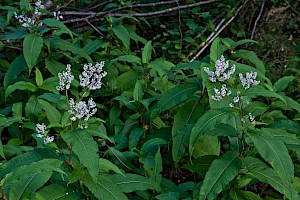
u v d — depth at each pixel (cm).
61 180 146
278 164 140
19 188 133
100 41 229
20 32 199
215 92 152
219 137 175
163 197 151
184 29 328
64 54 210
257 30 341
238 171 145
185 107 173
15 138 181
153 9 336
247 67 175
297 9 351
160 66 207
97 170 133
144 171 169
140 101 191
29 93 193
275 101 193
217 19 335
